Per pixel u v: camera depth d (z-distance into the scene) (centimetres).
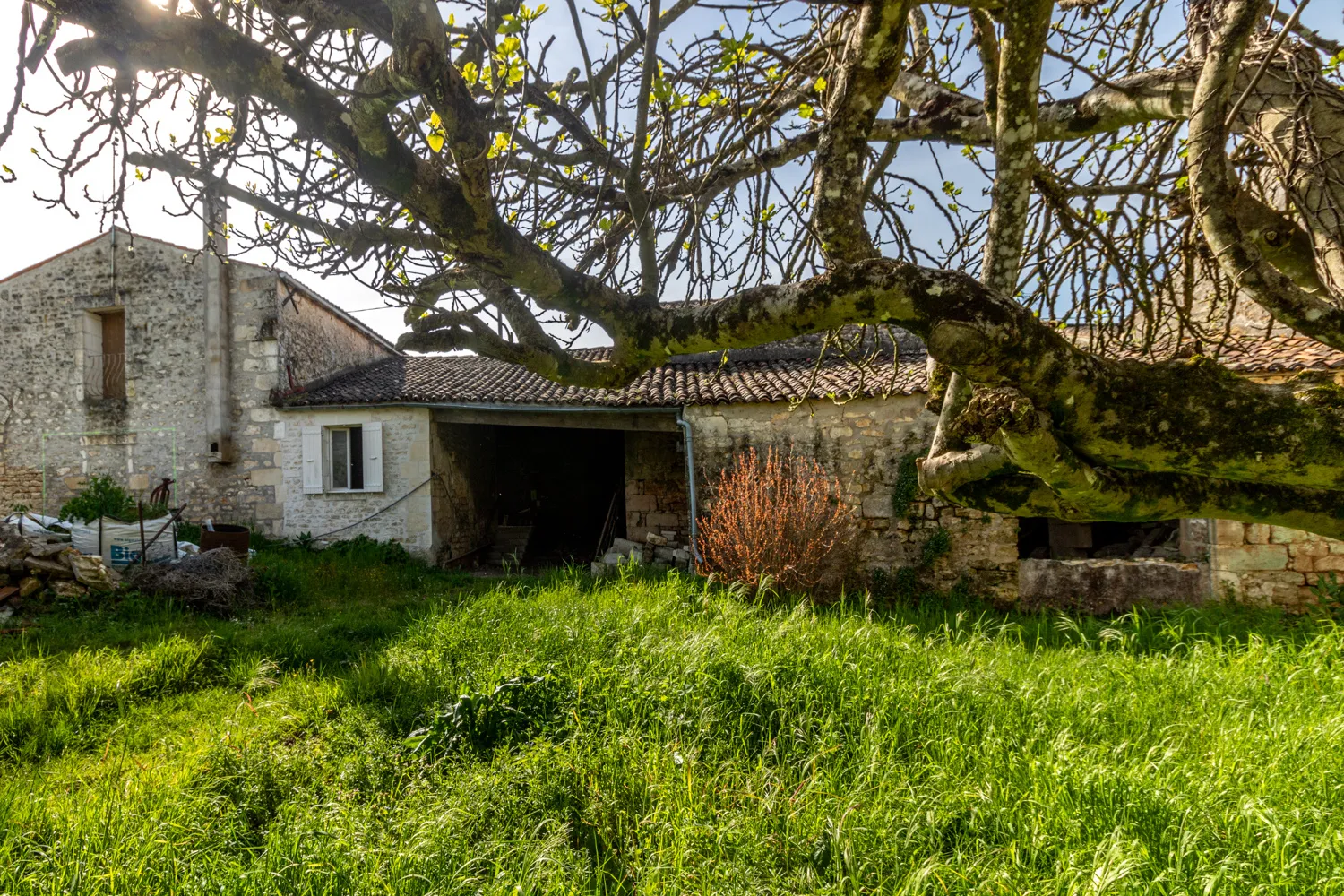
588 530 1614
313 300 1265
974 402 155
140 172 273
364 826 302
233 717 451
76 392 1195
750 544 792
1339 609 683
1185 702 416
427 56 142
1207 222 190
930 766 338
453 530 1245
